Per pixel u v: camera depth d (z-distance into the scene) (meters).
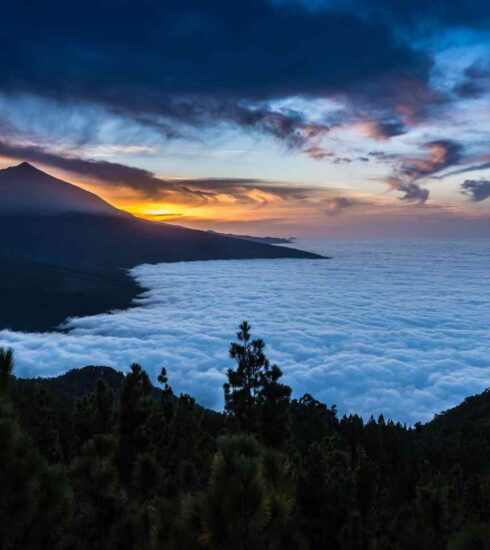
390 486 20.89
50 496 5.04
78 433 12.18
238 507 4.88
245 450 5.50
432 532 7.58
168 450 13.23
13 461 4.78
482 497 10.70
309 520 6.65
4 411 5.33
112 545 7.48
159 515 6.80
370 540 6.64
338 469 7.52
